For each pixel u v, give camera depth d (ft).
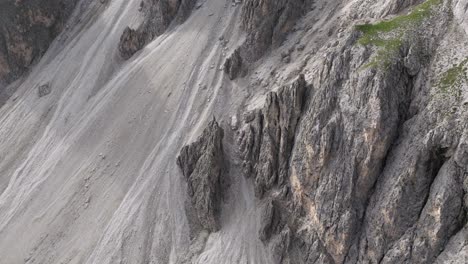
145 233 153.48
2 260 171.94
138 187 165.27
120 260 150.41
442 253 99.96
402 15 129.80
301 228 128.98
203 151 151.74
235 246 138.00
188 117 175.22
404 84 112.37
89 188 175.32
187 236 148.66
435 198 99.91
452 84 104.78
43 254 166.09
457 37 111.24
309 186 124.47
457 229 99.45
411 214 105.81
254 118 153.38
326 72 126.21
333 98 120.47
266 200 139.54
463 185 96.84
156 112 183.52
